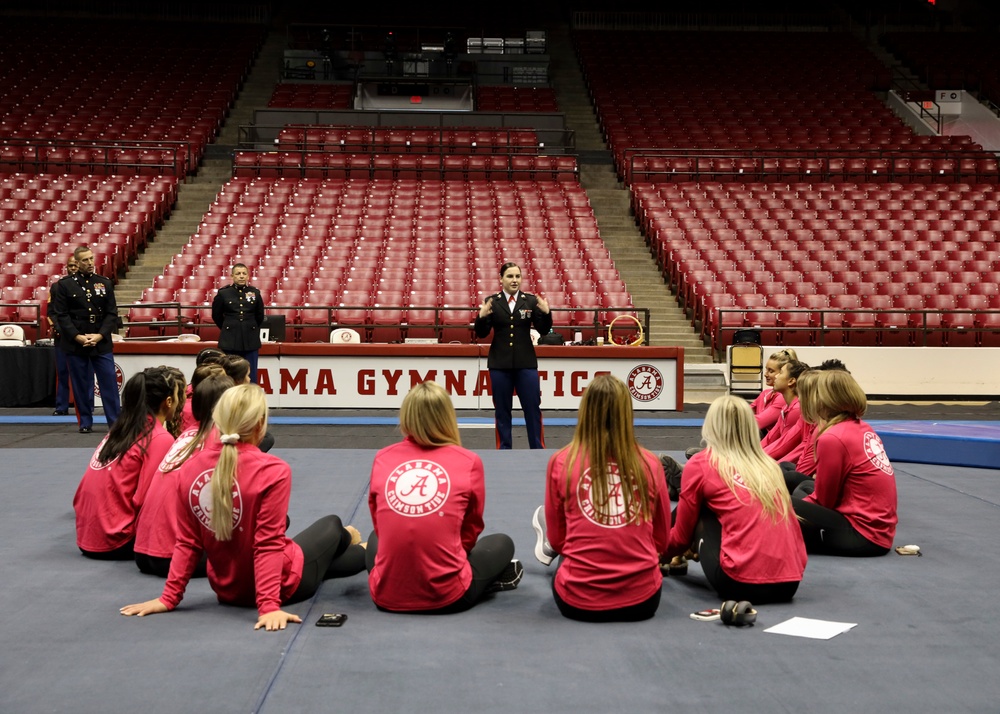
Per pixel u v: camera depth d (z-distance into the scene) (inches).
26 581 161.2
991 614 144.3
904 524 211.2
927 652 126.2
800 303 583.8
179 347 439.5
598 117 960.9
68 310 350.9
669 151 826.2
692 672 118.2
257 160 784.3
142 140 828.0
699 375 526.6
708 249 649.0
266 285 582.2
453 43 1016.9
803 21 1218.6
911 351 533.0
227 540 139.6
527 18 1176.8
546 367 443.8
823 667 120.1
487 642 130.2
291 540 149.1
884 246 652.7
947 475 279.1
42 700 108.0
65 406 424.2
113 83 958.4
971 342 560.4
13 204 674.2
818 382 185.9
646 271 663.8
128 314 544.7
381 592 144.1
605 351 444.1
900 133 890.1
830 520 179.6
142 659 121.9
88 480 177.0
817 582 162.6
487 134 858.1
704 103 966.4
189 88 960.9
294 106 944.3
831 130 902.4
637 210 733.3
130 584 159.9
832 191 737.6
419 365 444.1
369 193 727.1
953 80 1022.4
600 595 138.6
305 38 1075.3
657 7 1223.5
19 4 1146.0
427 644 129.0
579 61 1095.6
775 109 952.9
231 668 118.6
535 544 190.5
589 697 109.6
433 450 145.9
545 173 791.7
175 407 185.6
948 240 662.5
